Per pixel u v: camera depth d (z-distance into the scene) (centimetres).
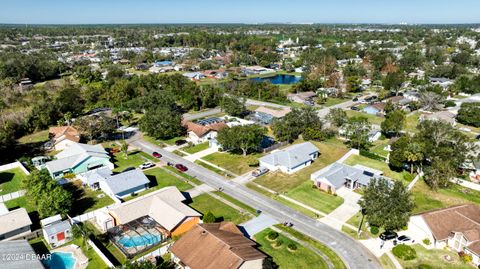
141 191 7375
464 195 7162
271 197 7106
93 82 18650
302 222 6197
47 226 5697
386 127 10581
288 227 6025
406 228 5981
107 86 15562
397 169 8369
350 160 9012
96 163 8462
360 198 7006
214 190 7412
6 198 7044
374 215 5734
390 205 5681
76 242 5647
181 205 6309
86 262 5109
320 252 5378
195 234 5147
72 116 12912
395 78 15975
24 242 5184
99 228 6034
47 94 14400
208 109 14188
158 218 5950
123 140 10556
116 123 12012
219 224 5569
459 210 5991
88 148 8825
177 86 15512
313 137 10231
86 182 7669
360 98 16112
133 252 5322
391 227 5725
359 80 18275
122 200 6994
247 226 6066
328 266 5075
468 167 7912
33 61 19900
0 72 17850
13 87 15525
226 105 13075
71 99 12912
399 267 5044
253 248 4931
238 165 8638
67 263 5112
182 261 4809
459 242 5350
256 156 9150
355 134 9544
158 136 10306
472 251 5109
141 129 10612
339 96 16225
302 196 7119
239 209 6638
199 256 4750
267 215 6431
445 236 5484
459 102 14575
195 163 8825
